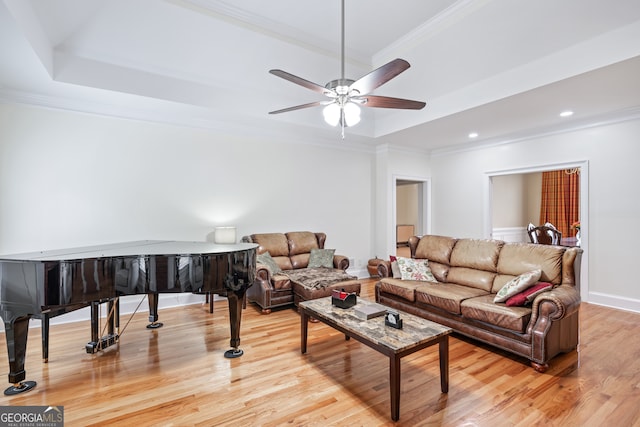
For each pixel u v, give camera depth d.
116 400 2.09
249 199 4.73
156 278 2.45
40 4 2.37
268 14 2.70
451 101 4.02
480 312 2.78
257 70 3.54
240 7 2.62
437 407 2.01
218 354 2.77
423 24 2.82
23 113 3.31
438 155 6.28
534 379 2.33
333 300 2.80
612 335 3.11
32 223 3.37
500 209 6.55
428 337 2.06
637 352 2.74
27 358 2.67
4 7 1.95
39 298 2.09
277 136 4.95
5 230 3.25
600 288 4.12
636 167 3.82
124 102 3.57
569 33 2.68
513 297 2.76
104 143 3.71
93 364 2.58
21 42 2.33
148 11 2.52
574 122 4.31
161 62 3.32
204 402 2.08
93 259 2.26
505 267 3.23
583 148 4.27
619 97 3.40
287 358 2.70
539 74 3.12
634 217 3.84
